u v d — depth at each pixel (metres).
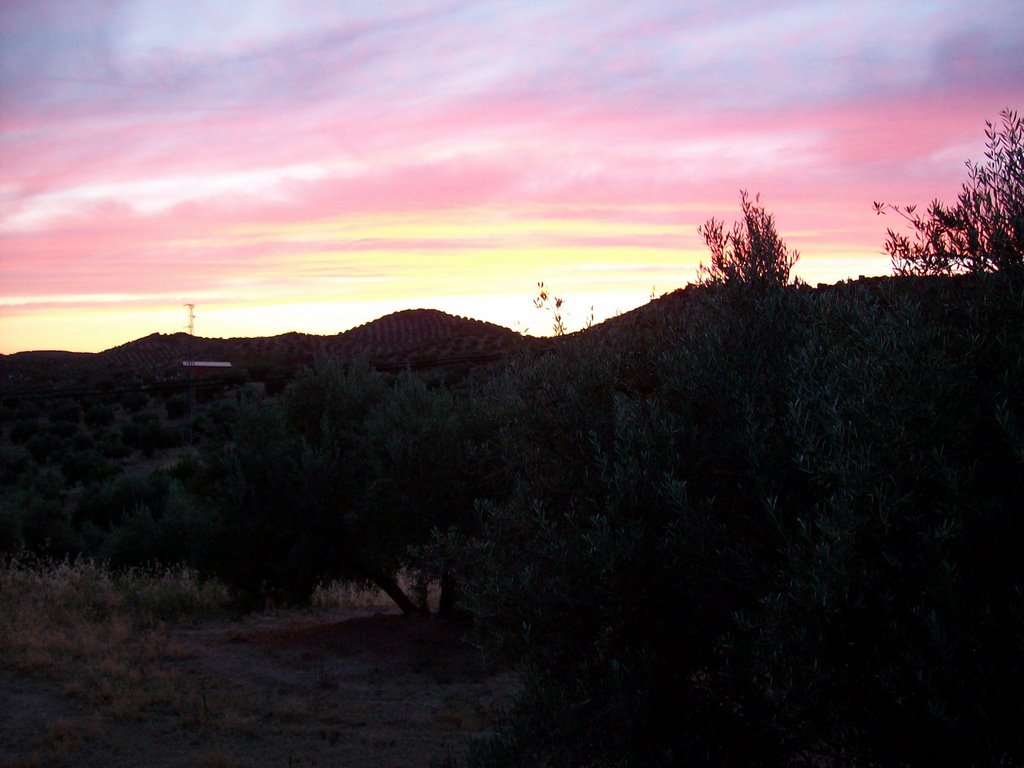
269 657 12.13
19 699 9.19
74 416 71.19
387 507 12.91
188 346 101.25
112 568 21.88
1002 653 3.47
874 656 3.73
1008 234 4.02
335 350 83.44
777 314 5.07
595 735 4.52
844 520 3.58
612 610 4.45
